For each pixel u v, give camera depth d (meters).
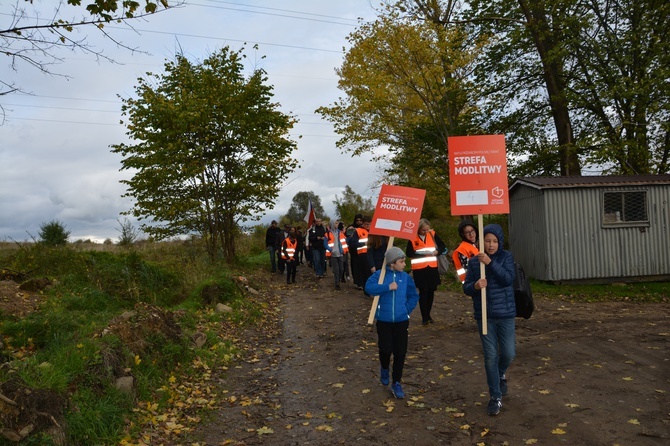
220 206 19.47
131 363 6.45
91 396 5.34
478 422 5.32
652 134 19.59
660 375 6.31
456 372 6.96
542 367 6.85
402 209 6.89
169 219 18.78
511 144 22.92
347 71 20.33
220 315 10.84
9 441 4.25
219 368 7.78
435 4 22.17
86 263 11.97
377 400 6.22
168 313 8.31
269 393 6.77
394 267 6.30
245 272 18.48
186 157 18.42
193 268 14.50
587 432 4.89
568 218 15.70
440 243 10.30
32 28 6.24
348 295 14.29
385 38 18.42
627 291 14.52
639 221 15.91
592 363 6.89
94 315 8.59
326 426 5.53
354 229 14.77
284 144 19.75
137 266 12.45
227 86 19.09
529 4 19.89
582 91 20.38
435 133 21.30
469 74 21.44
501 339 5.62
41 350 6.32
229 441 5.27
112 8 6.57
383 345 6.27
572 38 19.09
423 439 5.04
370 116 20.56
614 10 19.95
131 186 18.69
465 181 6.53
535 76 22.31
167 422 5.67
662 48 17.95
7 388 4.56
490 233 5.66
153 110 18.30
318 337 9.70
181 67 19.38
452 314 10.95
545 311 11.27
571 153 20.20
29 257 12.08
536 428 5.07
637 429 4.89
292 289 16.23
